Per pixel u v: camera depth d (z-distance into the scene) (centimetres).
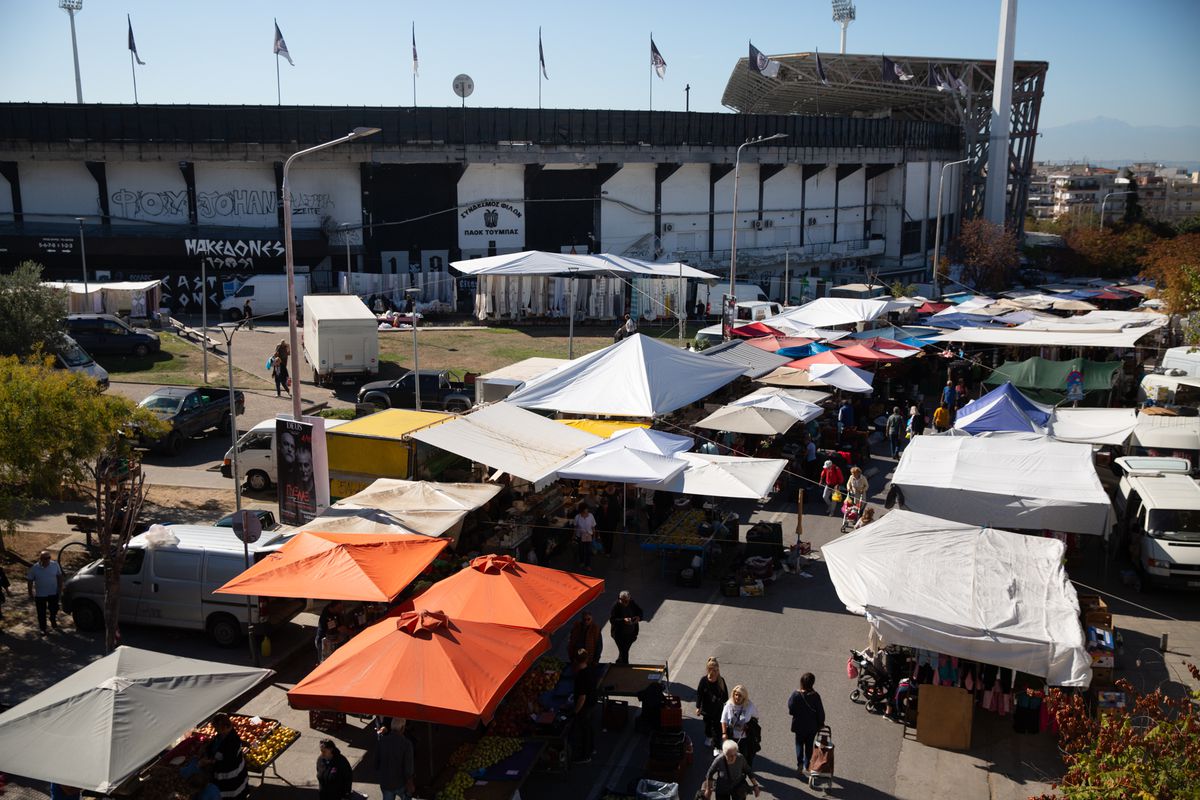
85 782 969
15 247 6072
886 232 9856
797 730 1247
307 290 5856
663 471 2012
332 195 6788
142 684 1100
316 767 1204
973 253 8706
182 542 1709
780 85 9512
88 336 4406
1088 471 1956
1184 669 1566
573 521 2075
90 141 6169
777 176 8688
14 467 1822
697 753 1323
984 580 1428
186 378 4044
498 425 2266
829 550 1566
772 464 2098
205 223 6619
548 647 1296
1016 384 3200
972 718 1409
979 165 10875
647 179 7812
